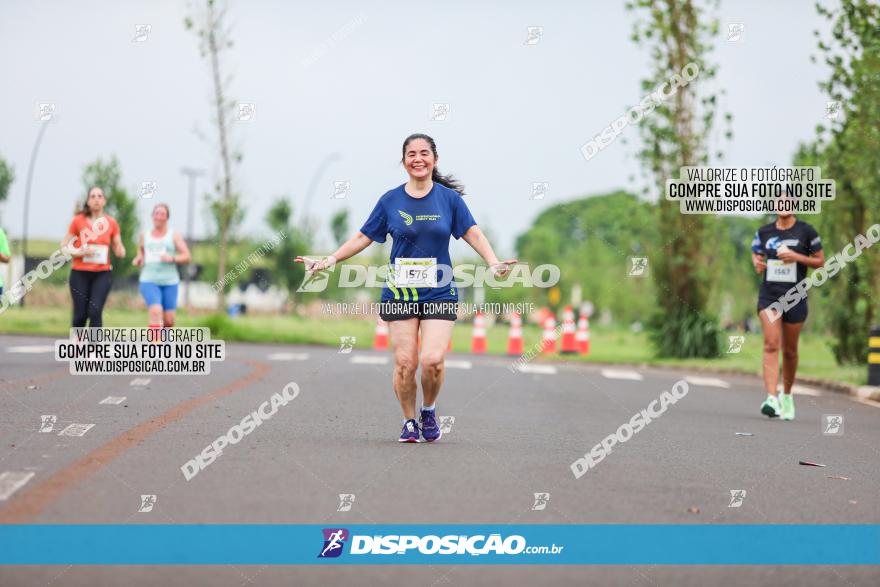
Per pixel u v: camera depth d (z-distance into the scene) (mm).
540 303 77375
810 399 16953
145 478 7316
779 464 9250
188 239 85312
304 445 9086
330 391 14289
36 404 11555
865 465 9469
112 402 11906
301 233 65750
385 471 7844
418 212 9320
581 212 81438
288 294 66250
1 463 7719
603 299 75375
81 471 7473
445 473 7852
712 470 8680
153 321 17641
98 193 16578
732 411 14266
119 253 16844
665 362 26438
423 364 9281
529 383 17172
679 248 28016
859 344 23281
